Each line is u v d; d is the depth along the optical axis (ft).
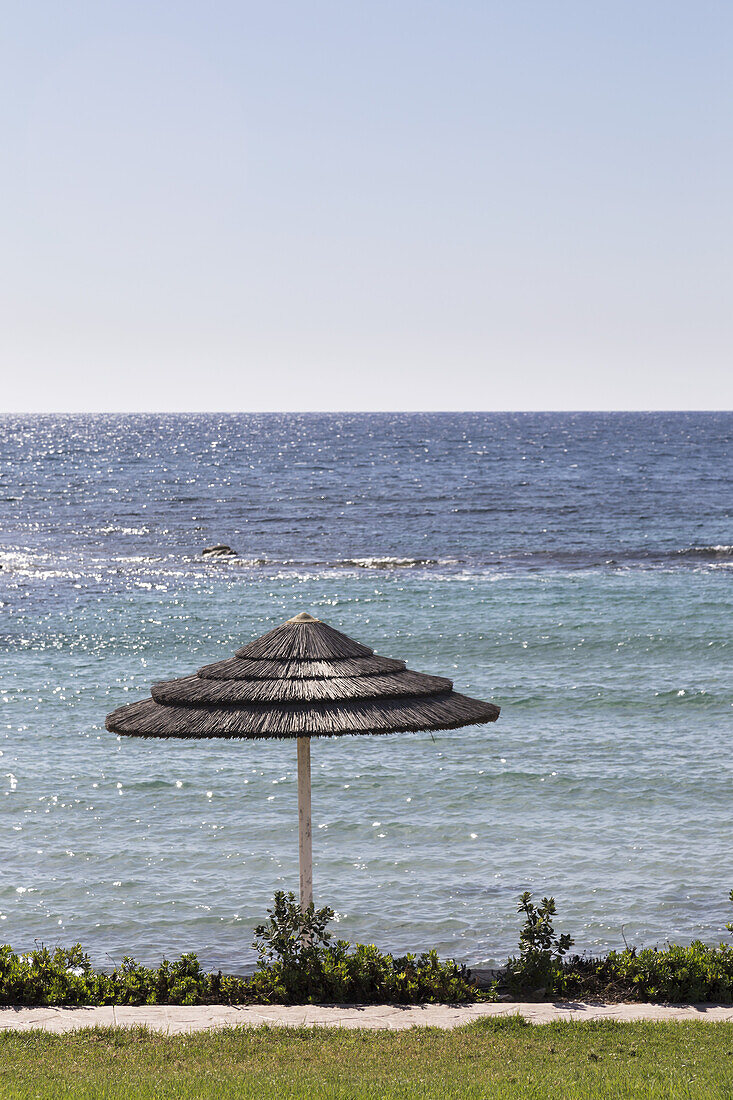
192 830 61.77
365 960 36.94
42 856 57.47
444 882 53.62
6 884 53.47
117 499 317.22
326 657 38.19
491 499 311.06
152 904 51.11
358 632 126.52
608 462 482.69
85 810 65.26
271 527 250.57
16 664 111.65
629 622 129.08
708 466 458.50
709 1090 26.61
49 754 77.61
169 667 110.63
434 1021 33.60
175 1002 36.06
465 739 81.10
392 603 147.54
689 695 93.91
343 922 48.78
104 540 230.68
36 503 305.94
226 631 130.11
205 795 68.33
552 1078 27.76
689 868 54.80
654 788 68.28
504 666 108.58
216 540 229.25
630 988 37.27
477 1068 28.73
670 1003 35.70
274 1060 29.43
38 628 132.16
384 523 256.11
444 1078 27.81
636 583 164.76
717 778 70.03
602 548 212.64
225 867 55.98
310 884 38.55
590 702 92.43
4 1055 29.73
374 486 355.36
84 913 50.03
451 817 63.62
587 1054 29.94
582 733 82.48
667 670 104.94
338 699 36.37
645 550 209.15
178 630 130.82
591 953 44.93
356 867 55.83
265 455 546.67
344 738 82.17
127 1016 33.83
